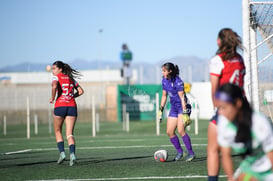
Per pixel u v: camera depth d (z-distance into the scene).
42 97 72.12
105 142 32.72
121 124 60.59
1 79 97.06
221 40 12.01
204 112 64.50
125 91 66.69
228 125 8.74
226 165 9.00
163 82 20.22
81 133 47.47
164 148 26.91
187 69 64.88
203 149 25.70
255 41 24.19
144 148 27.09
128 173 16.47
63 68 19.16
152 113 66.12
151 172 16.61
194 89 65.12
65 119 19.31
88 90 71.62
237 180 9.08
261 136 8.45
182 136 19.97
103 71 101.88
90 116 70.75
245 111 8.50
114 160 20.84
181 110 19.91
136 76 103.56
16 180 15.43
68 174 16.53
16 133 50.84
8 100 71.56
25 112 72.06
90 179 15.30
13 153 25.52
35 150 27.36
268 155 8.52
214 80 11.94
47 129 57.91
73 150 18.95
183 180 14.73
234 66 11.92
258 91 23.73
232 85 8.55
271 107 23.75
